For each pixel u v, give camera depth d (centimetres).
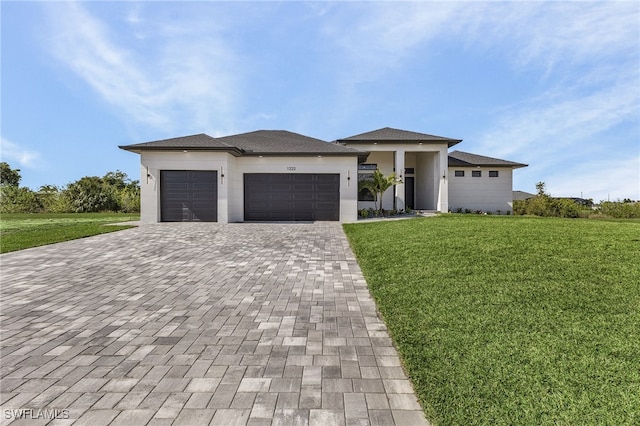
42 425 213
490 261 569
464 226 961
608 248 603
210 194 1550
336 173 1652
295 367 286
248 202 1652
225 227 1354
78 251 834
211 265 688
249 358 302
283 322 389
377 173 1988
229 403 235
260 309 434
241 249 866
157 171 1530
